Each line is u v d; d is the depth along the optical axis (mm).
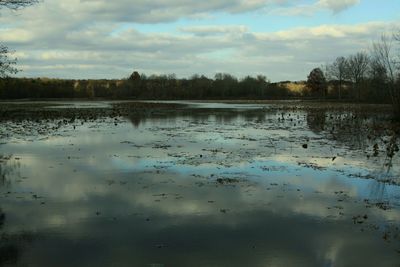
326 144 27469
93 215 12172
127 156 22016
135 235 10641
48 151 23547
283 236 10688
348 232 11016
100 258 9297
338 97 125125
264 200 13859
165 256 9438
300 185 15945
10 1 25203
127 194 14445
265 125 42500
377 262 9266
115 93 148625
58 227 11164
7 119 47125
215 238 10508
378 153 23609
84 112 61625
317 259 9383
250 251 9758
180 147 25547
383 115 55969
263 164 20047
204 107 84438
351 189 15414
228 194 14547
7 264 8961
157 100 135500
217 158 21578
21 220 11688
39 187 15312
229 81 153500
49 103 103125
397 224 11664
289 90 152375
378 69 61219
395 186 15938
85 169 18562
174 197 14117
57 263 9031
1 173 17609
